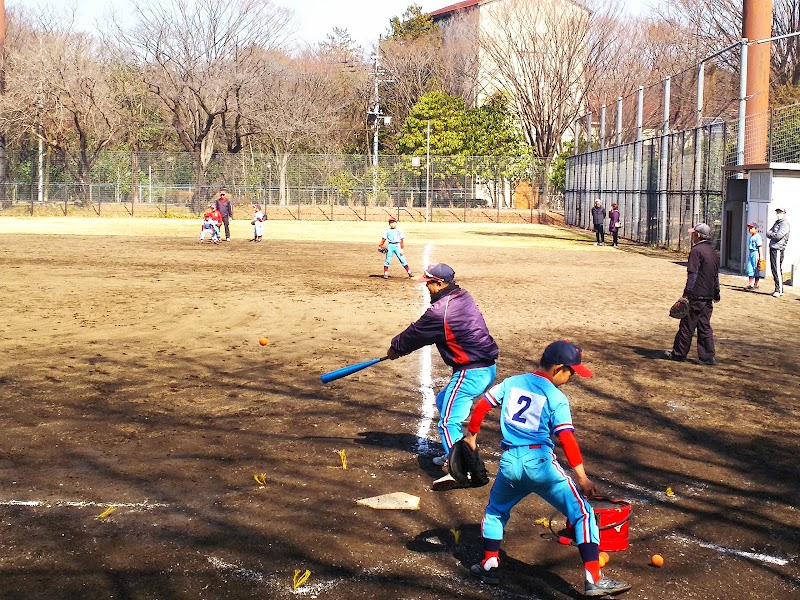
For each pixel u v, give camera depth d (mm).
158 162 57875
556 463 4824
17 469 6590
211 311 14867
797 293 19531
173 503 5949
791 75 52312
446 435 6512
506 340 12602
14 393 8891
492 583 4801
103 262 23547
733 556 5289
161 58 57219
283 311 15031
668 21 63656
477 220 57688
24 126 56969
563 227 51062
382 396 9125
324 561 5055
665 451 7434
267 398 8938
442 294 6562
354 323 13867
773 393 9656
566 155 59781
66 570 4867
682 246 32156
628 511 4855
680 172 32156
